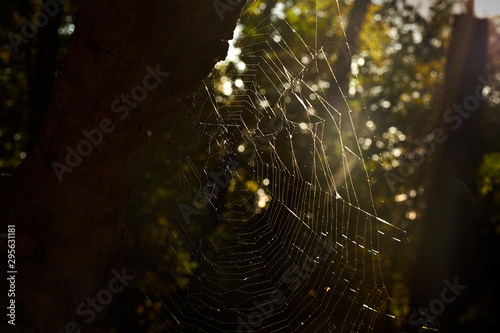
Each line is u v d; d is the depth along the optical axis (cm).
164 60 225
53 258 242
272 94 511
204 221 589
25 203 240
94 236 246
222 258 643
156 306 767
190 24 221
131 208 955
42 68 1023
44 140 237
